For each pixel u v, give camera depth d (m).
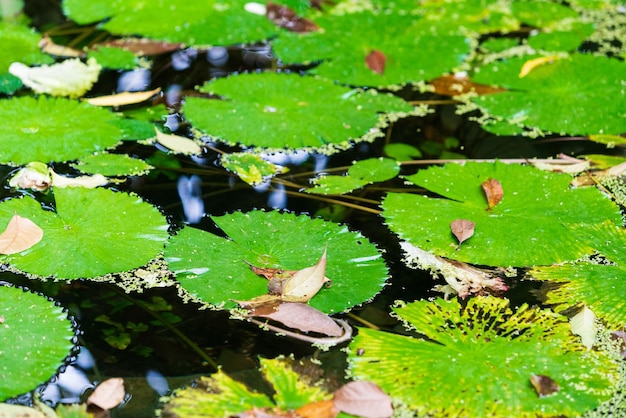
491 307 2.68
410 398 2.56
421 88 3.13
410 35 3.25
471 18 3.37
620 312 2.67
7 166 2.86
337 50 3.20
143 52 3.18
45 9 3.30
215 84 3.07
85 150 2.90
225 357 2.61
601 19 3.40
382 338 2.62
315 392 2.57
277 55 3.18
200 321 2.65
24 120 2.95
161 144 2.93
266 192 2.85
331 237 2.75
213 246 2.73
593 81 3.12
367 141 2.98
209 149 2.94
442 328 2.64
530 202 2.82
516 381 2.58
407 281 2.71
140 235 2.74
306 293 2.66
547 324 2.66
